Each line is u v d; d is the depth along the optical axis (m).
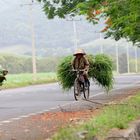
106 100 27.73
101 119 14.61
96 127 13.24
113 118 14.65
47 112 21.91
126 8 18.28
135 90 36.16
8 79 77.25
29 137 14.30
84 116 18.16
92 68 28.72
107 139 12.45
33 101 29.95
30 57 151.62
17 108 25.14
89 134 12.40
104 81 29.00
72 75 28.59
